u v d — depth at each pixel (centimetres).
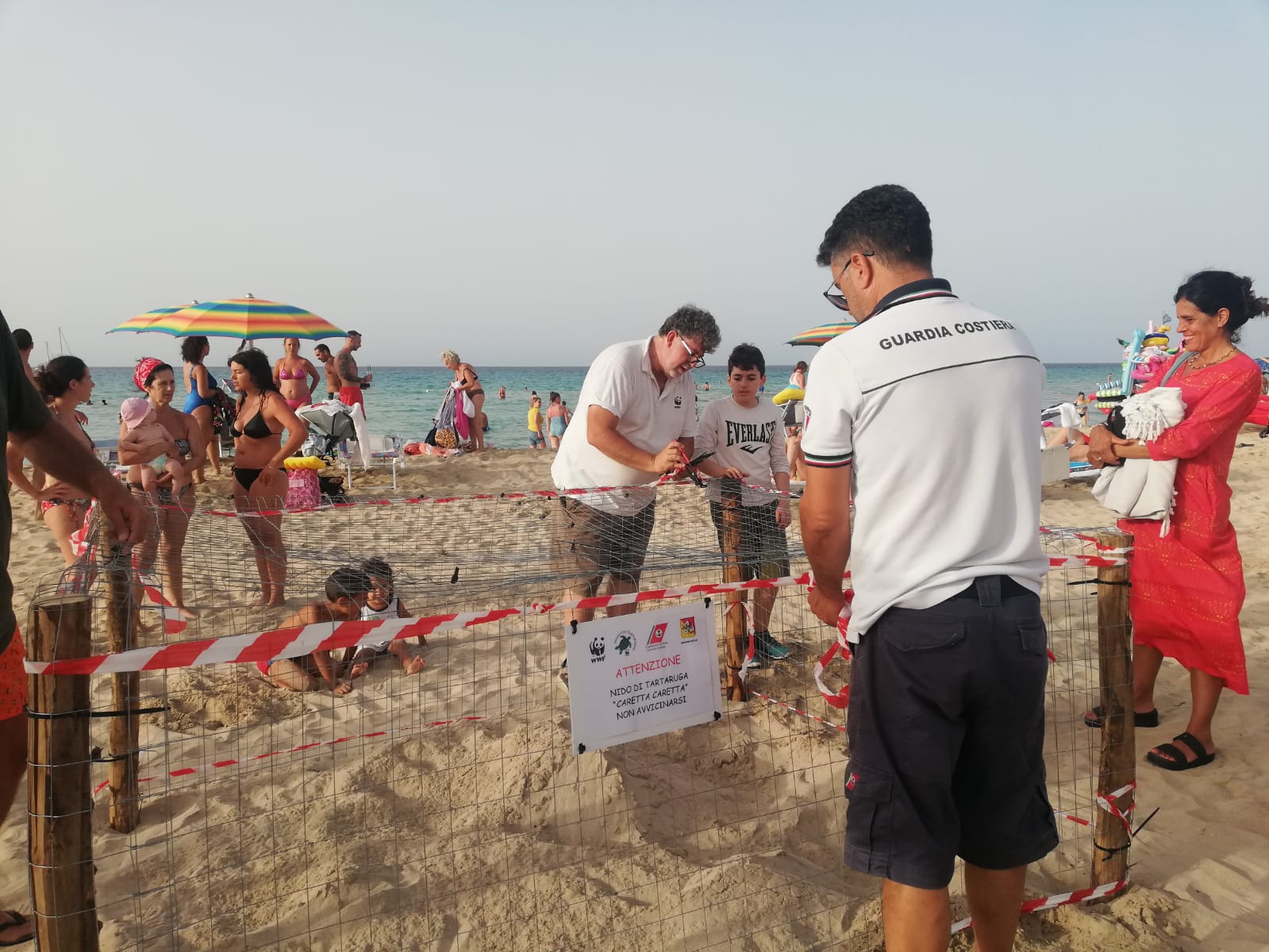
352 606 422
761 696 441
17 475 532
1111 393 952
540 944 248
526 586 397
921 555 196
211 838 300
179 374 6219
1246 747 393
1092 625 524
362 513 726
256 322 1193
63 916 184
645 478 423
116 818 310
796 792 353
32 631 181
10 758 220
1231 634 357
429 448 1488
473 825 306
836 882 290
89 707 186
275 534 494
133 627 289
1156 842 323
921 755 198
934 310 199
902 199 209
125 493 248
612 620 261
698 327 397
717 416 491
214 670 457
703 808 337
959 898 279
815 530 205
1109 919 269
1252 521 891
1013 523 198
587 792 327
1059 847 313
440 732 373
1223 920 274
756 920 260
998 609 193
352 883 269
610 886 277
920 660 195
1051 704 434
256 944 247
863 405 196
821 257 228
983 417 194
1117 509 384
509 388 8850
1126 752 278
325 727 402
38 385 545
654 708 271
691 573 493
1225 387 338
